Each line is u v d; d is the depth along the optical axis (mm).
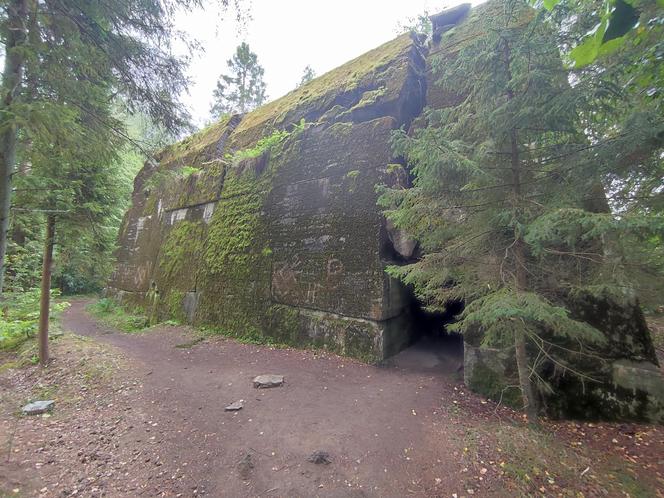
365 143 6926
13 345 7488
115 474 3002
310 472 3029
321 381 5199
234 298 8625
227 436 3648
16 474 2887
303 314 7090
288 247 7766
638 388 3746
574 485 2699
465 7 7488
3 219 3697
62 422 4000
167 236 12438
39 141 3635
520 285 3254
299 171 8070
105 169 6660
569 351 3895
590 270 3250
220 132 13375
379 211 6336
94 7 3875
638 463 2988
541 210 2996
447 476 2900
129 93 4629
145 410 4316
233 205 9789
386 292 6043
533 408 3543
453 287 3803
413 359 6055
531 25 2975
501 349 4477
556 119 2943
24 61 3504
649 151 2725
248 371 5789
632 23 878
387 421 3883
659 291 3041
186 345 7699
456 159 3008
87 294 17141
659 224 2176
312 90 9961
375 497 2713
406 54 7590
